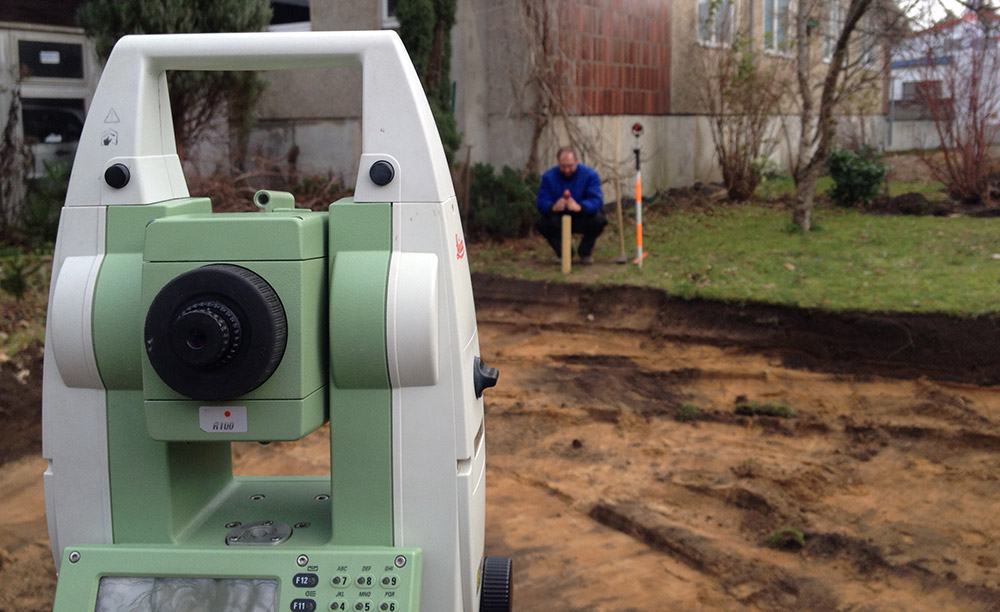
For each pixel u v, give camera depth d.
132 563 2.06
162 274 1.96
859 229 10.95
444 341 2.10
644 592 4.18
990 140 12.52
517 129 11.88
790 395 6.79
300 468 5.61
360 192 2.09
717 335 7.87
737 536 4.76
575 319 8.67
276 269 1.96
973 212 12.02
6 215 9.16
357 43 2.12
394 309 2.01
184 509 2.29
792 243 10.23
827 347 7.31
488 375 2.35
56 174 9.33
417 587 2.06
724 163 14.09
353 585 2.02
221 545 2.19
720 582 4.28
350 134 12.22
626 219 12.44
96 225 2.15
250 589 2.04
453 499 2.13
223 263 1.96
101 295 2.10
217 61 2.20
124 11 8.67
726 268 9.06
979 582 4.16
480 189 11.24
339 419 2.12
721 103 14.02
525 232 11.36
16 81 9.75
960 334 6.84
